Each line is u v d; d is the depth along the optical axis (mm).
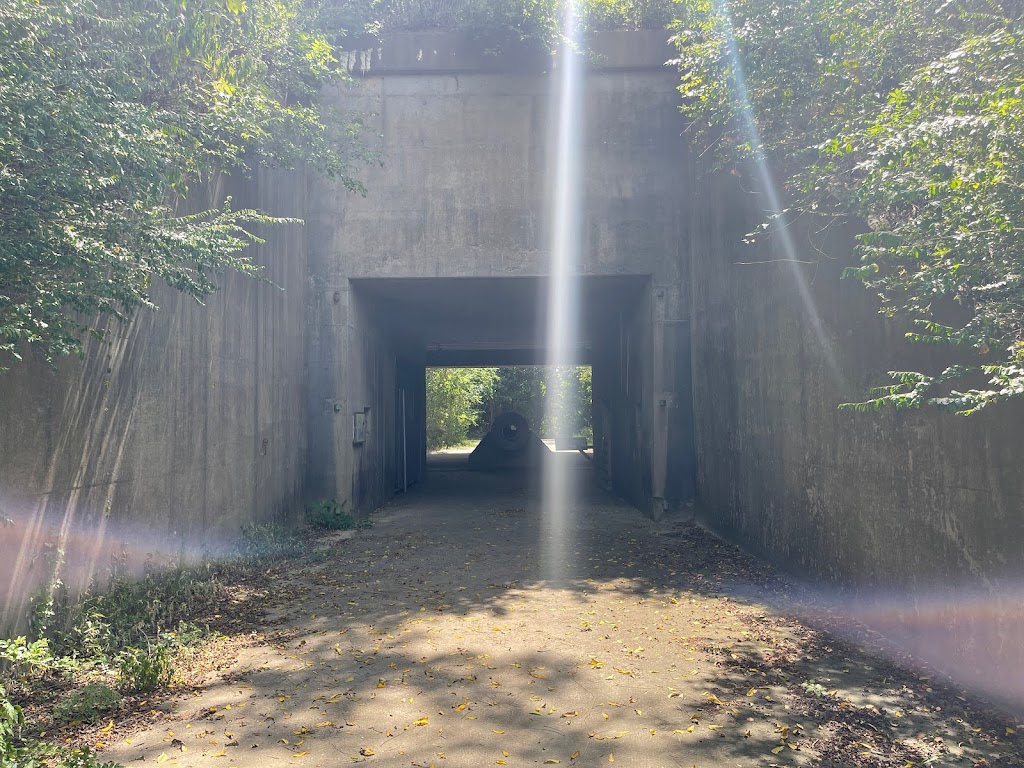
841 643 5945
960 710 4594
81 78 4316
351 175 12227
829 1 6414
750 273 9234
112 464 6379
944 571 5254
